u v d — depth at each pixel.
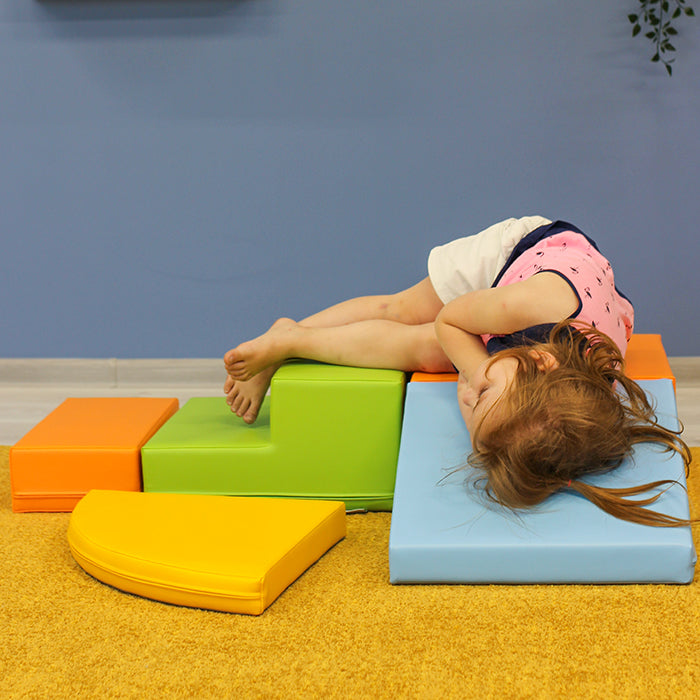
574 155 2.27
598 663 0.95
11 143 2.41
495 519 1.13
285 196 2.38
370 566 1.22
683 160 2.24
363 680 0.95
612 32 2.19
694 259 2.30
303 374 1.44
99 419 1.62
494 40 2.23
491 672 0.95
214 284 2.46
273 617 1.09
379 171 2.34
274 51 2.30
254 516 1.27
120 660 1.01
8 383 2.54
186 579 1.12
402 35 2.25
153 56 2.33
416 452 1.29
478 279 1.52
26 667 1.00
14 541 1.37
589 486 1.12
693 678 0.92
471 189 2.32
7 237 2.48
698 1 2.16
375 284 2.41
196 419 1.61
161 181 2.41
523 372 1.13
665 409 1.33
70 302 2.51
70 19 2.32
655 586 1.08
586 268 1.32
